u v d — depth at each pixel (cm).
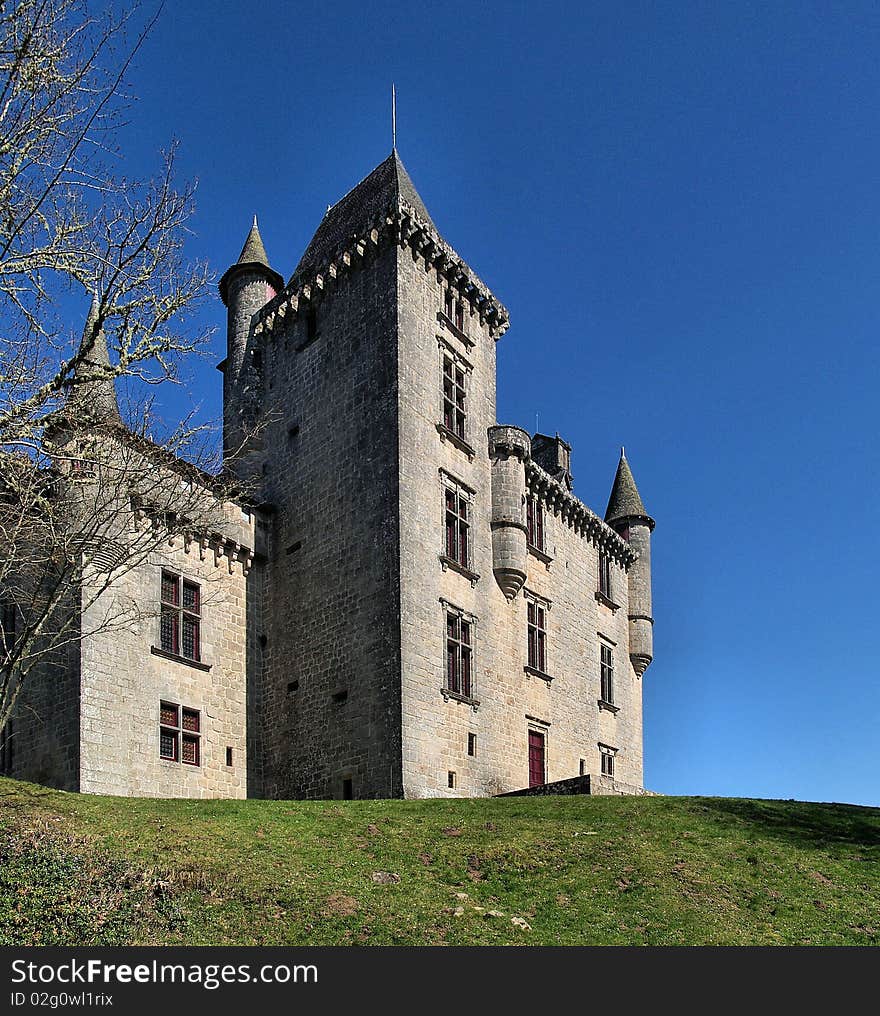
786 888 1995
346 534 3291
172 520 2498
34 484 1922
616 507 5131
